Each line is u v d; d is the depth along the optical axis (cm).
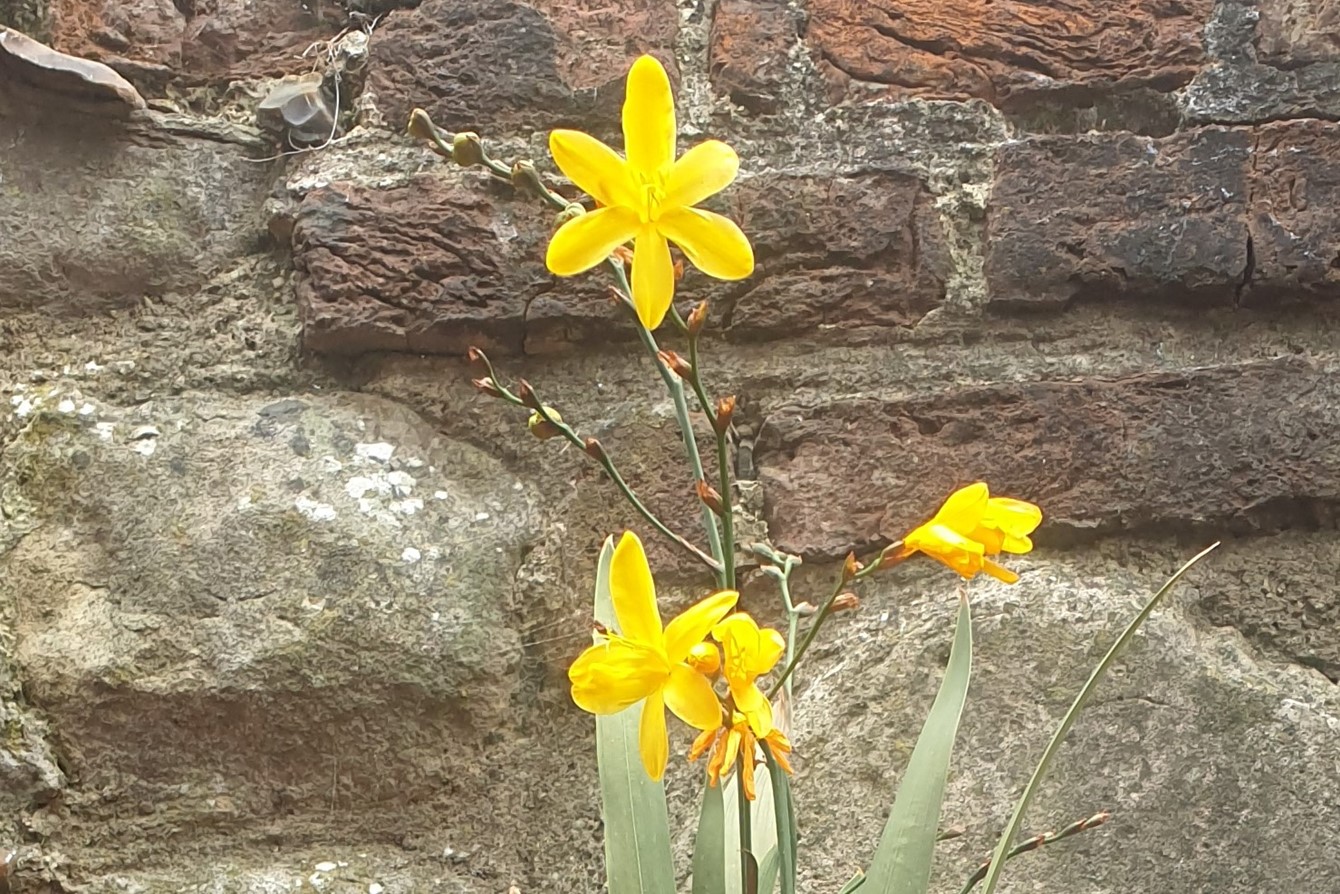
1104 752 124
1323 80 134
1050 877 122
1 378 131
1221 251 132
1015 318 132
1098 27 136
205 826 124
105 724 125
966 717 125
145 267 133
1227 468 129
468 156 111
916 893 113
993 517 110
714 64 136
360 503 128
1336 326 132
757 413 131
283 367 132
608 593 119
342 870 124
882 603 128
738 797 114
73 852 124
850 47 136
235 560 127
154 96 137
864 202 133
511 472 130
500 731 127
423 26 136
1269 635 127
